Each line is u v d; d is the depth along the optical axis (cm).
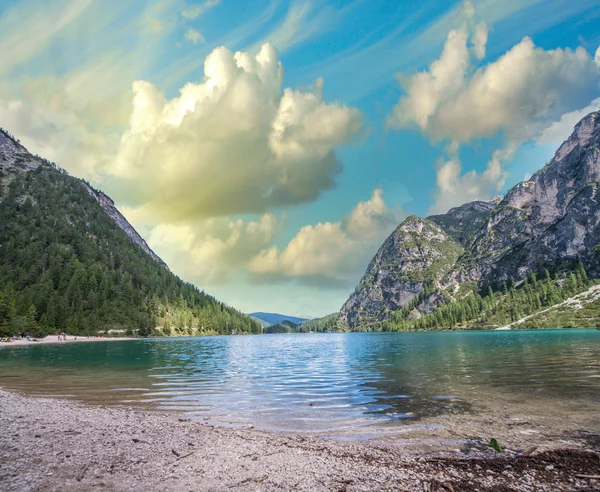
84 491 1094
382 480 1224
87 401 2686
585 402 2366
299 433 1852
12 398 2698
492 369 4112
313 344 13762
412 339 15112
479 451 1533
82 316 18262
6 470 1226
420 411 2259
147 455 1438
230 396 2884
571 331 15812
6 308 13625
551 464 1343
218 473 1267
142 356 7056
